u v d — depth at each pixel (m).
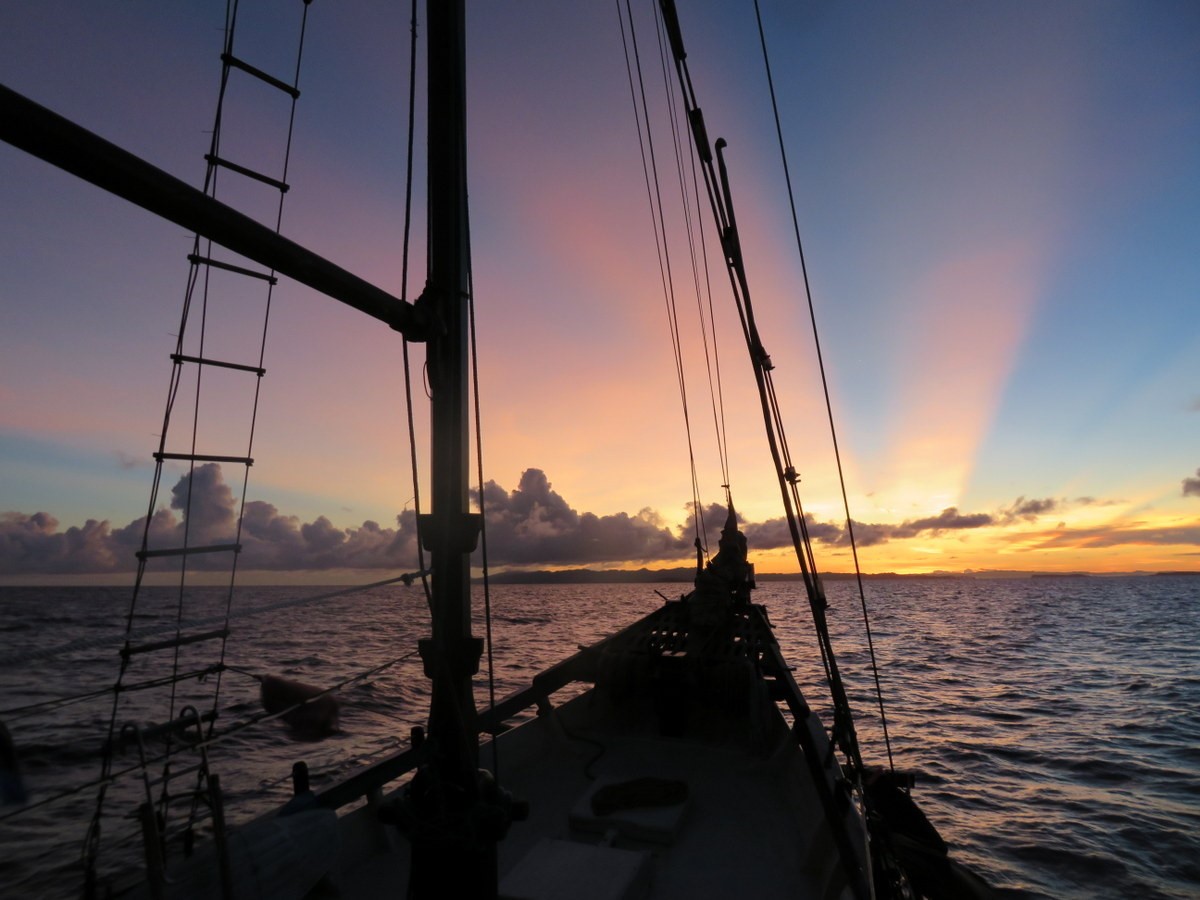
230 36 2.96
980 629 66.19
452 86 2.04
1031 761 16.86
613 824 3.94
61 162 1.17
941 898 3.89
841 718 3.88
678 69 4.40
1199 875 10.26
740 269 4.32
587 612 95.38
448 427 1.95
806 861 3.57
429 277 2.00
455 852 1.77
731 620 7.89
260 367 2.93
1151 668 35.91
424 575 1.96
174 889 1.84
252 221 1.43
